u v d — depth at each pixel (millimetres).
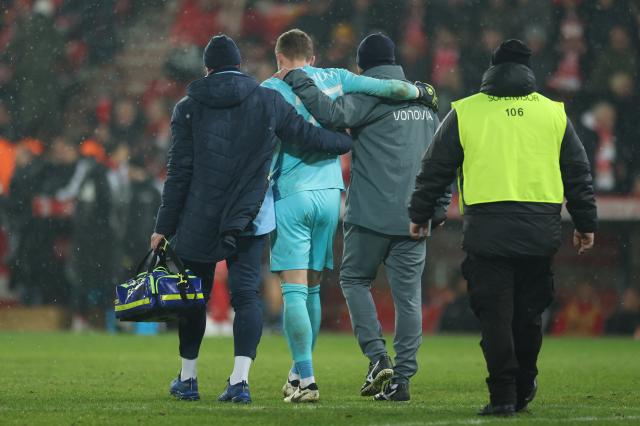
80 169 50406
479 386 24469
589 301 49844
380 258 21047
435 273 50031
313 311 21172
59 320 49750
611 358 34531
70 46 59906
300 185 20156
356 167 21125
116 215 48219
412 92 20875
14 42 59438
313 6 60156
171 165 19531
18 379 25406
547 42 58188
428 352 36531
